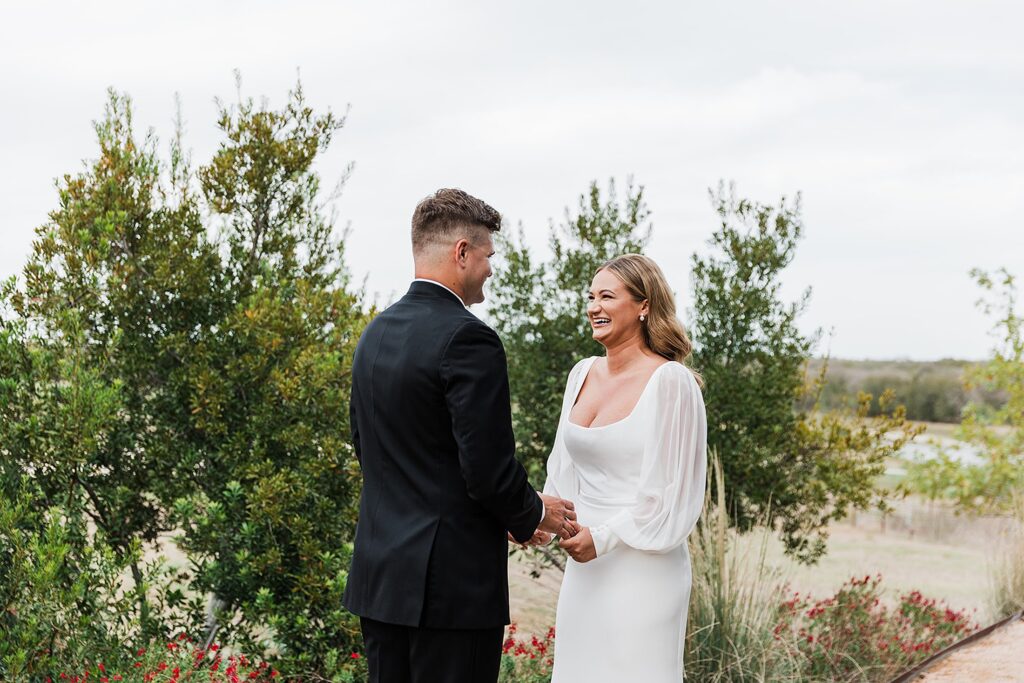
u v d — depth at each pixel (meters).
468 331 2.21
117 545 4.99
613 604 2.80
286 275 5.68
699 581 4.45
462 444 2.16
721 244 6.75
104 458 5.01
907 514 13.32
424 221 2.38
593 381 3.12
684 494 2.79
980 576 9.70
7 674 3.70
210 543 4.83
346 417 5.07
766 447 6.45
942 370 27.05
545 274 6.61
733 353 6.68
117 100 5.30
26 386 4.52
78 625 4.01
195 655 4.22
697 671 4.21
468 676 2.27
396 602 2.24
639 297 2.96
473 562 2.25
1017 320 11.66
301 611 4.68
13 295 4.67
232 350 5.29
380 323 2.39
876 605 6.30
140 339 5.20
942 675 4.88
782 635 4.82
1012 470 11.33
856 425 6.95
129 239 5.25
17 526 4.17
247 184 5.57
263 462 5.04
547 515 2.58
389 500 2.30
